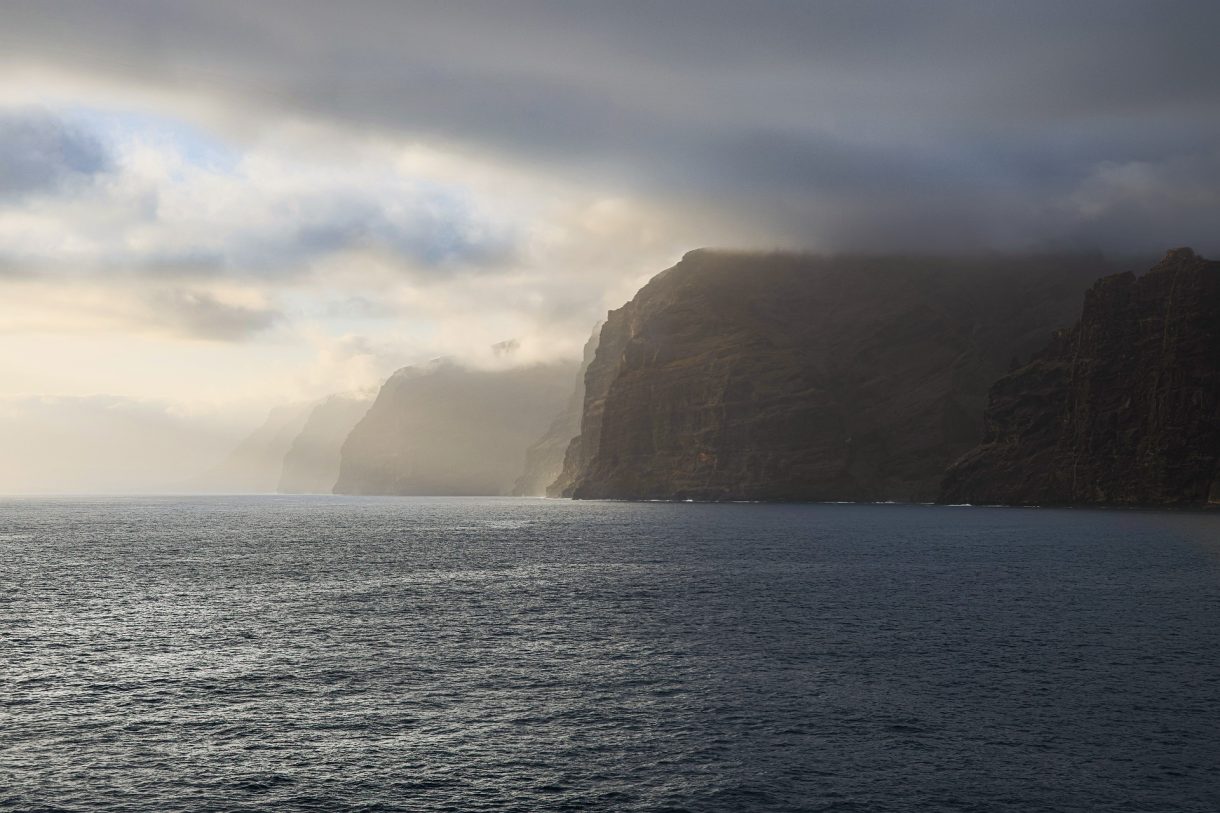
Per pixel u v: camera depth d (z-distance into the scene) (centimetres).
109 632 5634
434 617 6203
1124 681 4394
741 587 7769
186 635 5534
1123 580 8219
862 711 3912
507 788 3092
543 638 5434
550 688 4269
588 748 3466
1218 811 2936
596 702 4044
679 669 4631
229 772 3228
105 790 3077
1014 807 2958
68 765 3291
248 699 4084
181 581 8244
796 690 4234
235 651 5062
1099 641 5334
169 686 4297
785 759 3356
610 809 2936
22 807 2941
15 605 6719
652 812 2912
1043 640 5362
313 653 5006
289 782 3142
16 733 3612
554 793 3052
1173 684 4338
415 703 4025
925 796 3036
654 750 3444
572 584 8025
